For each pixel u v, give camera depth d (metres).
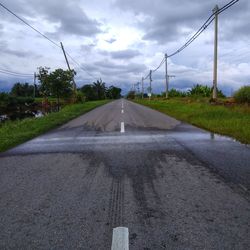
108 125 14.86
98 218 3.76
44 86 36.12
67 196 4.61
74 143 9.66
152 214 3.84
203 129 12.40
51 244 3.13
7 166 6.72
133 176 5.61
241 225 3.46
